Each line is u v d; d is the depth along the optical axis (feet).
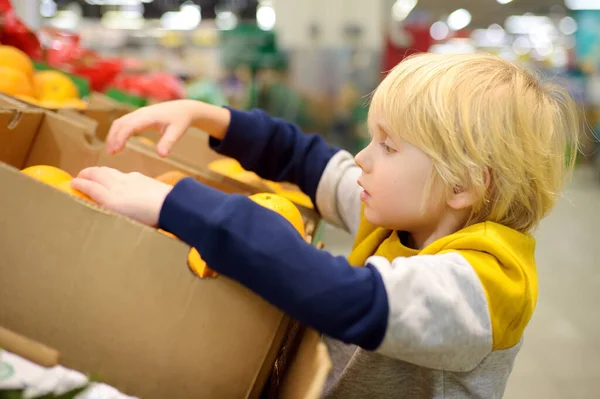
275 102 12.00
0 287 2.06
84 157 3.37
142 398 2.05
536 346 8.32
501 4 31.58
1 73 4.15
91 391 1.84
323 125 12.44
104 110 4.21
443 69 2.58
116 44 12.25
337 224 3.91
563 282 10.96
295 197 4.04
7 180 2.03
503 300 2.35
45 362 1.85
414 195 2.56
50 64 6.08
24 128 3.19
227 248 2.04
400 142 2.56
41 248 2.04
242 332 2.07
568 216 16.92
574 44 24.91
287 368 2.45
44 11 13.51
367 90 12.51
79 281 2.03
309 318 2.07
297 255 2.07
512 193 2.54
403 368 2.69
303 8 16.57
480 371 2.52
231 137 3.72
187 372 2.06
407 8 31.91
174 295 2.05
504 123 2.49
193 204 2.12
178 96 7.51
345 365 2.87
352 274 2.12
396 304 2.12
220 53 12.09
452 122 2.45
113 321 2.04
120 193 2.22
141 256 2.03
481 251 2.44
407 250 2.79
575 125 2.91
